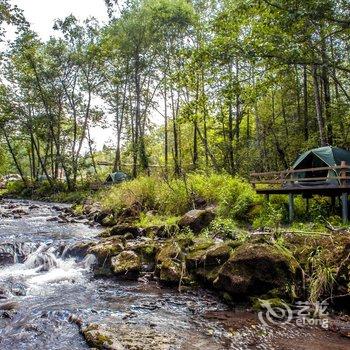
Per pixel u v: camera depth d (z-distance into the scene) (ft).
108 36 126.93
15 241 45.57
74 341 21.95
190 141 147.54
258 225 46.11
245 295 28.37
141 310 27.09
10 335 22.70
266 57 51.90
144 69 130.21
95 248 38.96
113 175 124.98
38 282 33.86
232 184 58.75
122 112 142.31
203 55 54.60
